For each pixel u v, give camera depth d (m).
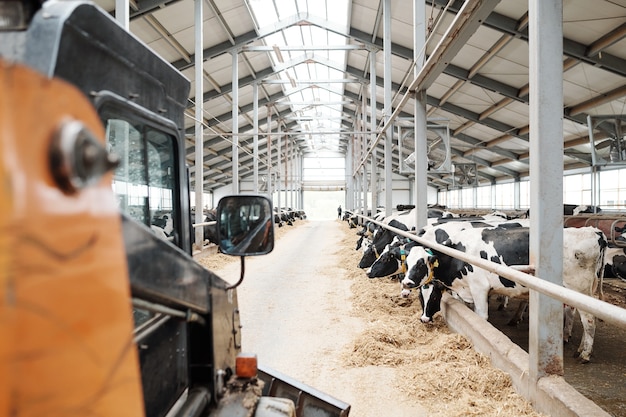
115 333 0.72
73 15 1.00
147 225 1.62
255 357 1.62
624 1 7.83
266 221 1.69
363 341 4.51
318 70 21.41
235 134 15.22
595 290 4.90
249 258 11.93
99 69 1.15
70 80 1.01
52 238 0.58
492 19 9.55
